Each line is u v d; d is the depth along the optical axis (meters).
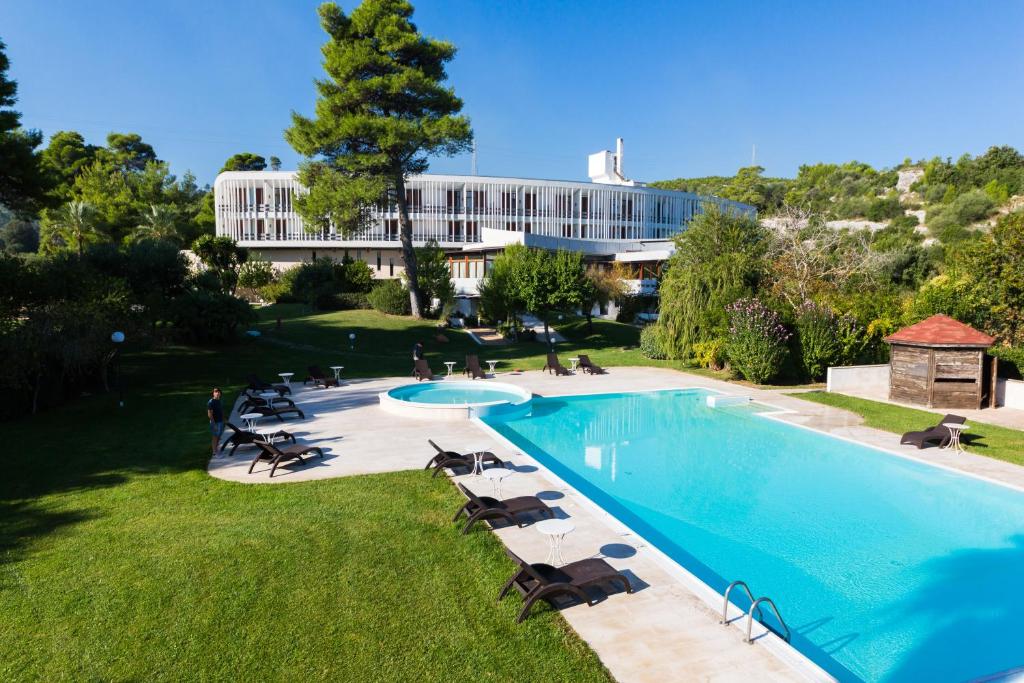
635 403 20.84
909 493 11.73
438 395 20.89
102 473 11.84
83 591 7.14
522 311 35.59
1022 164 85.62
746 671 5.62
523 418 18.50
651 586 7.32
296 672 5.66
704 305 28.08
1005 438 15.05
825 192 100.38
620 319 47.59
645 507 11.02
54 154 67.19
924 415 18.05
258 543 8.49
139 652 5.98
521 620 6.48
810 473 13.05
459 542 8.52
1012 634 6.84
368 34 34.88
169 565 7.81
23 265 21.75
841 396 21.23
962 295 22.73
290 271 49.22
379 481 11.34
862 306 25.20
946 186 87.06
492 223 65.00
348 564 7.83
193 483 11.25
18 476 11.56
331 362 28.41
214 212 71.69
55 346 17.08
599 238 69.81
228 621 6.52
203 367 25.38
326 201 33.19
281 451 12.30
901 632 6.87
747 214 30.83
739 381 24.53
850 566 8.62
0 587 7.24
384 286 42.25
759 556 8.95
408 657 5.88
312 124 33.69
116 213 57.12
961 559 8.82
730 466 13.57
